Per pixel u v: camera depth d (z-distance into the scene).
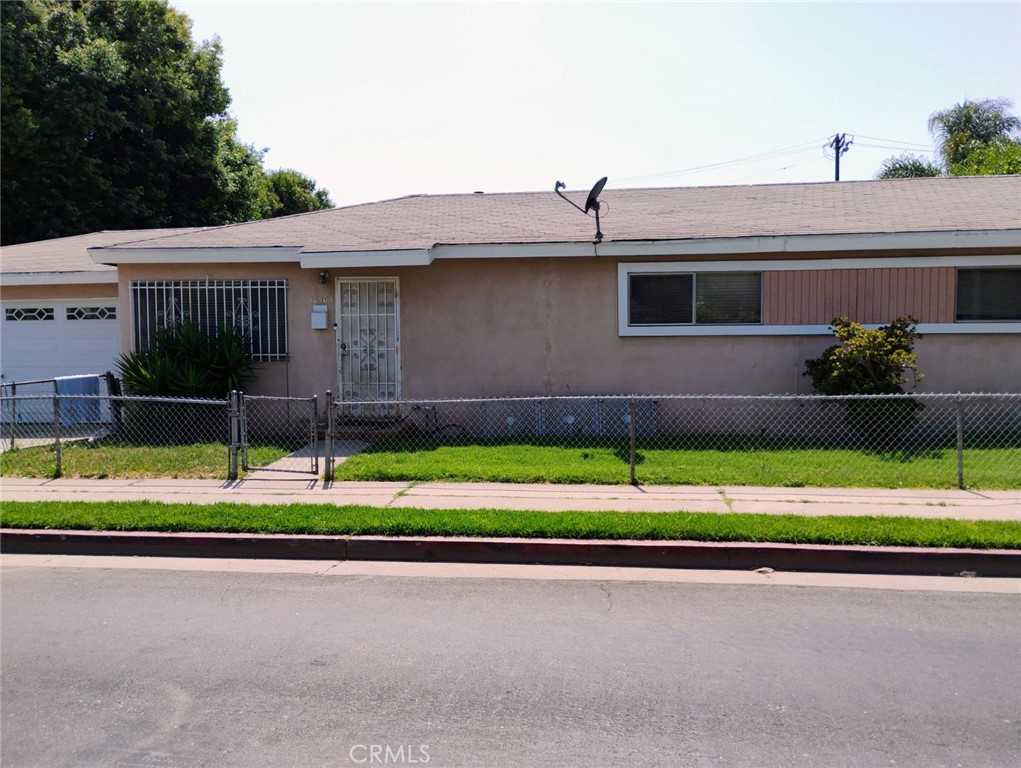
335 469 9.97
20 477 9.88
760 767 3.70
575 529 7.23
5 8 23.53
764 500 8.48
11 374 15.38
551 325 13.04
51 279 14.70
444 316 13.14
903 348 11.70
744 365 12.78
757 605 5.91
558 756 3.79
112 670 4.81
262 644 5.19
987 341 12.34
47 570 6.91
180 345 12.52
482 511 7.92
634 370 12.98
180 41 28.61
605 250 12.52
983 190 14.46
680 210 14.27
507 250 12.59
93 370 15.26
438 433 13.06
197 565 7.06
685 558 6.93
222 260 12.85
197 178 28.69
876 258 12.40
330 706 4.32
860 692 4.45
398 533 7.33
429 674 4.71
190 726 4.12
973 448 11.25
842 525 7.24
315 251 12.27
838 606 5.88
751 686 4.52
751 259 12.61
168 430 12.30
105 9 26.92
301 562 7.12
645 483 9.34
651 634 5.32
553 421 12.95
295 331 13.20
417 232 13.37
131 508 8.09
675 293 12.89
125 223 26.50
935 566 6.69
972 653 5.00
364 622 5.58
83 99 24.42
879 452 11.04
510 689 4.50
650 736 3.97
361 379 13.26
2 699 4.44
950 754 3.81
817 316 12.57
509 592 6.23
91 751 3.89
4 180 23.86
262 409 13.19
